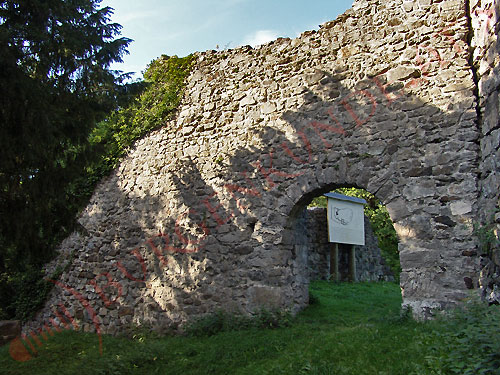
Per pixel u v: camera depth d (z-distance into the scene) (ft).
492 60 16.42
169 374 16.29
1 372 19.54
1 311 34.40
